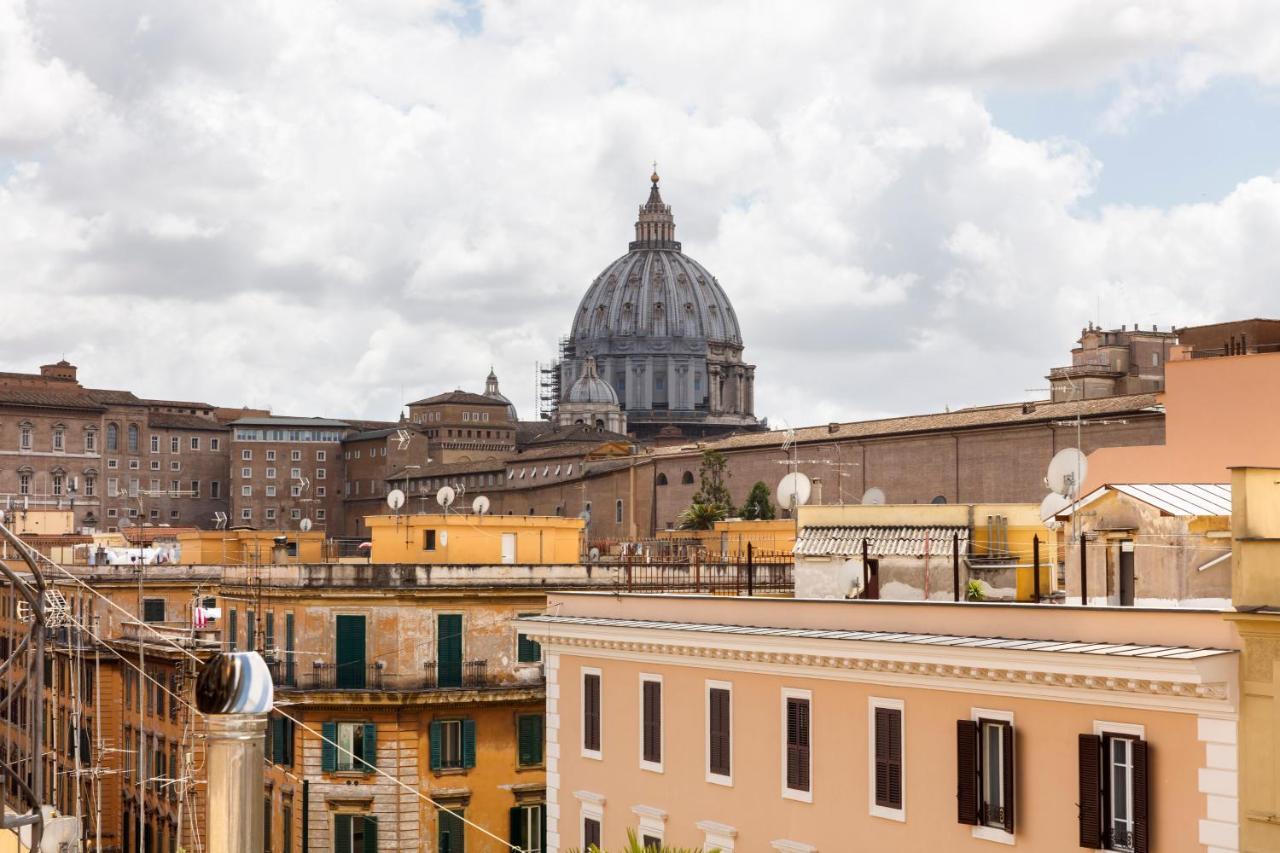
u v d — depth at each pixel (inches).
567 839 1988.2
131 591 4350.4
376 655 3043.8
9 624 4621.1
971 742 1434.5
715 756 1750.7
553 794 2017.7
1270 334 2780.5
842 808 1578.5
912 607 1545.3
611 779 1913.1
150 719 3796.8
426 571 3110.2
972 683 1438.2
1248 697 1230.3
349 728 3004.4
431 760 3009.4
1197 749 1256.2
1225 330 2785.4
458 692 3004.4
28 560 788.0
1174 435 1935.3
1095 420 5674.2
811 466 7229.3
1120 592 1692.9
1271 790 1210.6
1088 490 1987.0
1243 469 1246.9
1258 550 1237.1
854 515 2399.1
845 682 1578.5
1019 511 2314.2
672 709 1817.2
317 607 3085.6
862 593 2304.4
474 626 3078.2
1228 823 1230.3
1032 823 1384.1
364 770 2992.1
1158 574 1652.3
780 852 1643.7
